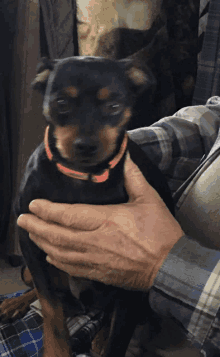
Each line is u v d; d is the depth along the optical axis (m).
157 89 1.56
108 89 0.53
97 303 0.63
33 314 0.78
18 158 1.51
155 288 0.48
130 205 0.54
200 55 1.67
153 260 0.49
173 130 0.81
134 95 0.59
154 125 0.86
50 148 0.54
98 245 0.50
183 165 0.81
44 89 0.56
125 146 0.57
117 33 1.43
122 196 0.57
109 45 1.43
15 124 1.54
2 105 1.52
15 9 1.48
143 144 0.77
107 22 1.41
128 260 0.50
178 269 0.47
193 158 0.82
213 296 0.44
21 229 0.56
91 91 0.52
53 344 0.62
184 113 0.90
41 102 0.57
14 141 1.55
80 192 0.54
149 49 1.50
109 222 0.51
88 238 0.51
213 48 1.61
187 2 1.56
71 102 0.52
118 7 1.40
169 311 0.47
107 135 0.53
